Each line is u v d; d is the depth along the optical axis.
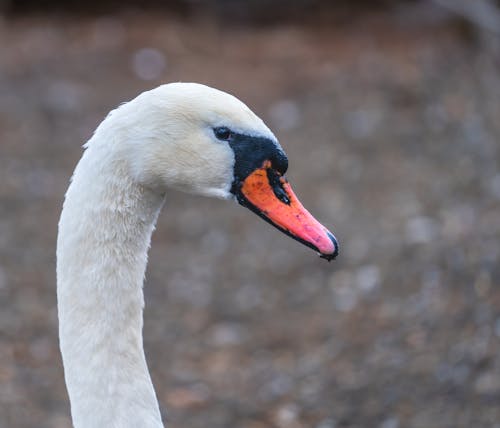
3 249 12.78
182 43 20.55
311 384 9.81
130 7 22.33
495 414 8.39
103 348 4.84
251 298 11.76
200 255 12.91
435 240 11.93
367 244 12.43
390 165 14.82
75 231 4.78
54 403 9.52
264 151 4.94
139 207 4.86
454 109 16.47
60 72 18.98
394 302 10.89
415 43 20.16
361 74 18.67
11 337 10.71
